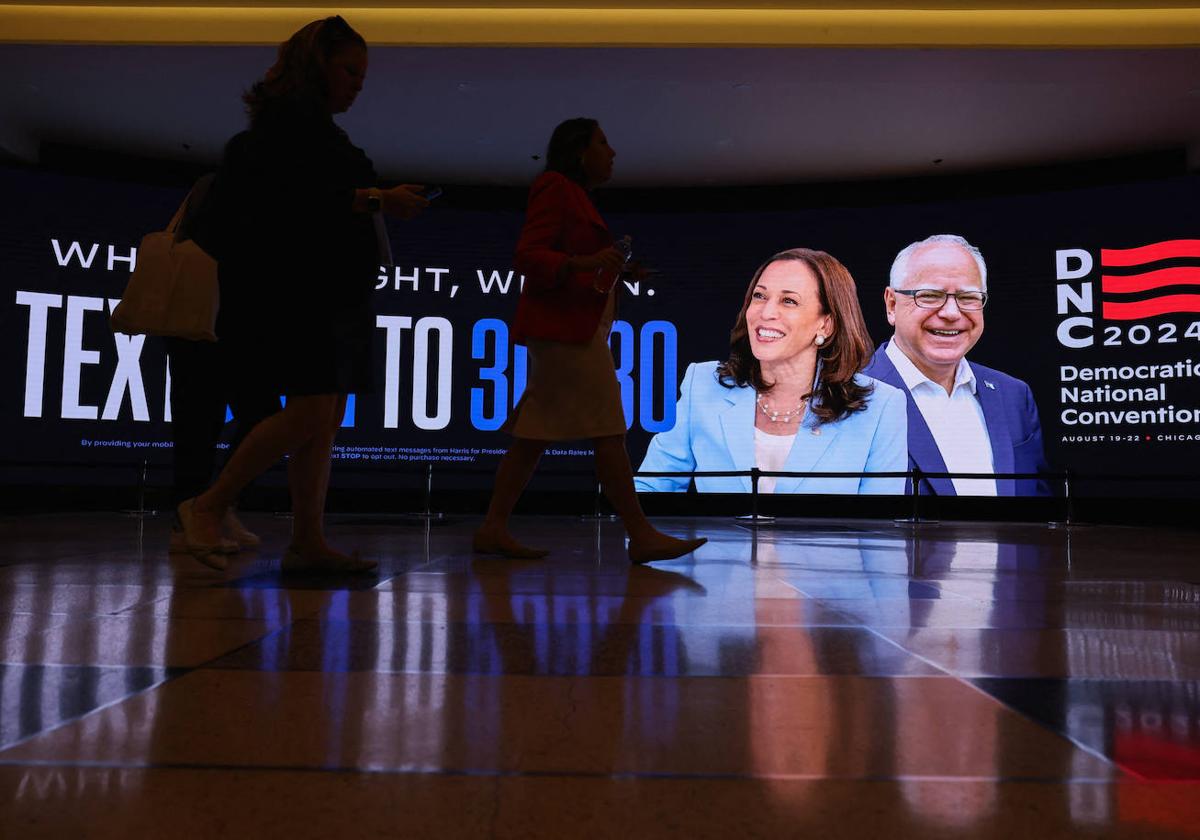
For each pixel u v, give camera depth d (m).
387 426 10.67
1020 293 10.42
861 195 11.38
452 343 10.88
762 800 0.75
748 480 10.57
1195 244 9.89
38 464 8.05
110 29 7.95
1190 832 0.68
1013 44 7.79
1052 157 10.55
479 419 10.80
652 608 1.93
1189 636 1.60
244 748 0.88
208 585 2.28
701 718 1.01
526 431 3.19
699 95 9.01
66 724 0.96
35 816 0.69
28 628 1.59
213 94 9.11
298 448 2.59
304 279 2.42
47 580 2.36
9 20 7.95
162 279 3.13
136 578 2.42
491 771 0.82
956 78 8.57
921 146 10.26
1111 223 10.24
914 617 1.82
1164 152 10.40
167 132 10.07
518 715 1.02
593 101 9.16
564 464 10.71
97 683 1.16
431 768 0.82
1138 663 1.35
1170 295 9.93
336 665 1.29
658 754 0.88
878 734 0.95
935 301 10.57
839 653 1.42
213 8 7.93
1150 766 0.84
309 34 2.53
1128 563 3.43
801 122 9.64
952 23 7.81
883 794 0.76
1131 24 7.71
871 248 10.81
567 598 2.09
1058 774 0.82
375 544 4.07
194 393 3.61
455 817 0.70
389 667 1.28
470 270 11.00
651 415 10.80
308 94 2.48
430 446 10.70
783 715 1.03
